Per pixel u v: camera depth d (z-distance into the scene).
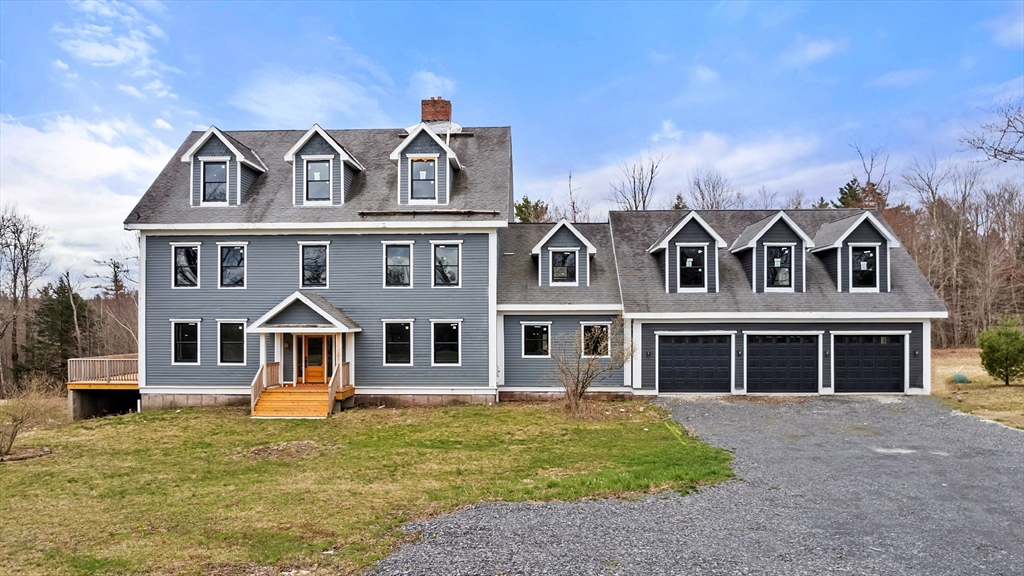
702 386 21.19
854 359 21.02
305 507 9.50
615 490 10.09
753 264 21.69
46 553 7.65
